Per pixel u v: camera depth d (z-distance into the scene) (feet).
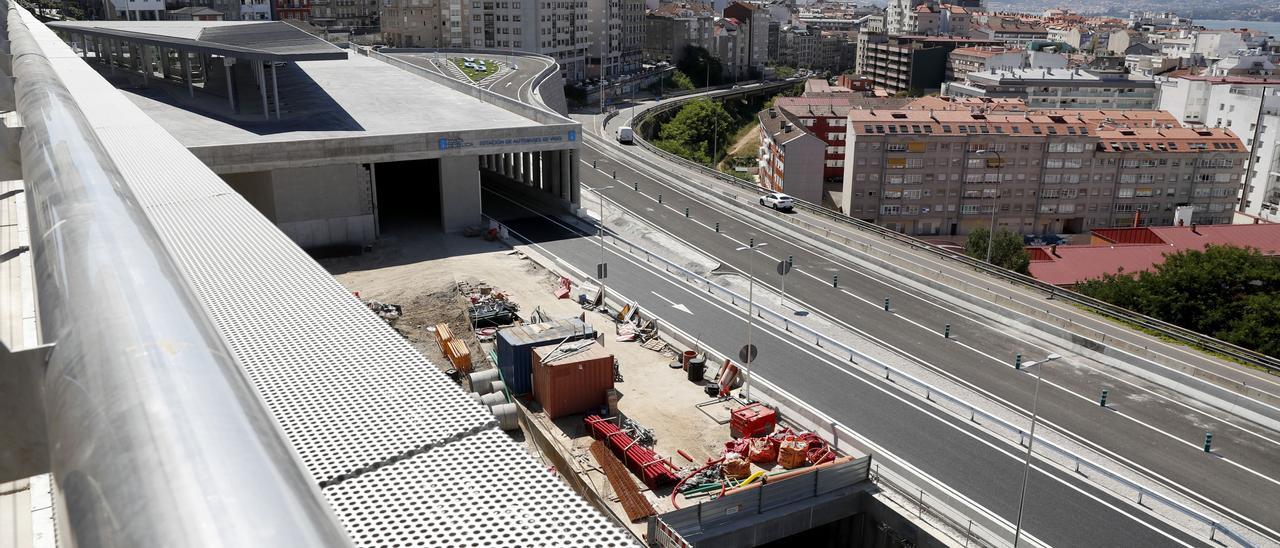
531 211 237.04
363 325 39.88
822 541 111.75
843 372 142.72
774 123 522.88
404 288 172.96
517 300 168.76
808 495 104.53
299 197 194.80
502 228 210.18
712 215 243.60
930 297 182.70
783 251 211.41
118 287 17.75
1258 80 583.99
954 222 452.76
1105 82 620.90
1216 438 124.47
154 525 10.93
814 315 170.30
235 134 201.36
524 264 192.65
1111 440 123.24
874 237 224.74
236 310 41.22
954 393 137.18
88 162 28.50
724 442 116.16
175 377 14.49
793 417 123.65
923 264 202.39
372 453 29.37
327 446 29.84
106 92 101.60
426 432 30.68
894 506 103.24
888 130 435.94
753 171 591.37
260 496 12.02
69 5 583.58
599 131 462.60
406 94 279.69
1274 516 105.81
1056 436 124.06
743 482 104.22
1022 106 513.45
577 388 121.08
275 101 221.05
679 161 319.88
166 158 73.05
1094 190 452.76
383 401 32.83
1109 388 140.46
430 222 222.48
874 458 116.16
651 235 220.84
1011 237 317.42
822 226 231.09
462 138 207.92
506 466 28.91
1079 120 460.55
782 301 176.24
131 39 255.50
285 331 38.75
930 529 98.94
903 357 151.23
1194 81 573.74
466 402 32.94
